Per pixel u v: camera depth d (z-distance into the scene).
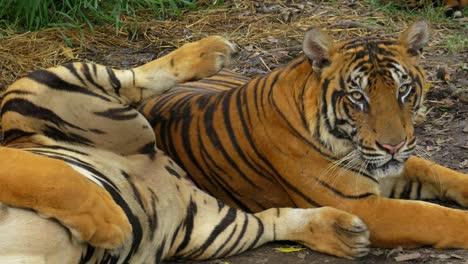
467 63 14.57
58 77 8.20
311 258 8.62
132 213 7.47
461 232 8.52
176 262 8.59
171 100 10.16
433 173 9.71
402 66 8.73
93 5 16.44
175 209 8.25
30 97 8.09
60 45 15.34
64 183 6.03
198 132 9.57
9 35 15.61
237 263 8.55
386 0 17.58
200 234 8.49
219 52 8.96
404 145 8.57
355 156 8.75
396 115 8.59
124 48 15.53
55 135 8.19
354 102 8.64
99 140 8.35
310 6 17.47
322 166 8.88
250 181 9.32
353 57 8.72
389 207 8.69
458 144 11.48
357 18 16.83
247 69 14.59
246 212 9.49
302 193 9.02
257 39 15.84
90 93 8.36
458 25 16.70
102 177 7.58
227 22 16.69
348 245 8.53
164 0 17.05
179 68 8.84
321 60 8.79
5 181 5.93
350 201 8.80
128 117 8.45
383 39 8.98
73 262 6.32
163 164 8.58
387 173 8.73
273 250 8.82
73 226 6.05
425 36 8.93
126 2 16.25
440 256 8.42
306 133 8.88
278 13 17.03
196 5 17.53
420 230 8.56
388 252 8.68
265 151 9.12
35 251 5.98
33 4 15.64
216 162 9.42
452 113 12.63
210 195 9.06
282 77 9.17
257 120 9.19
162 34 16.05
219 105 9.61
